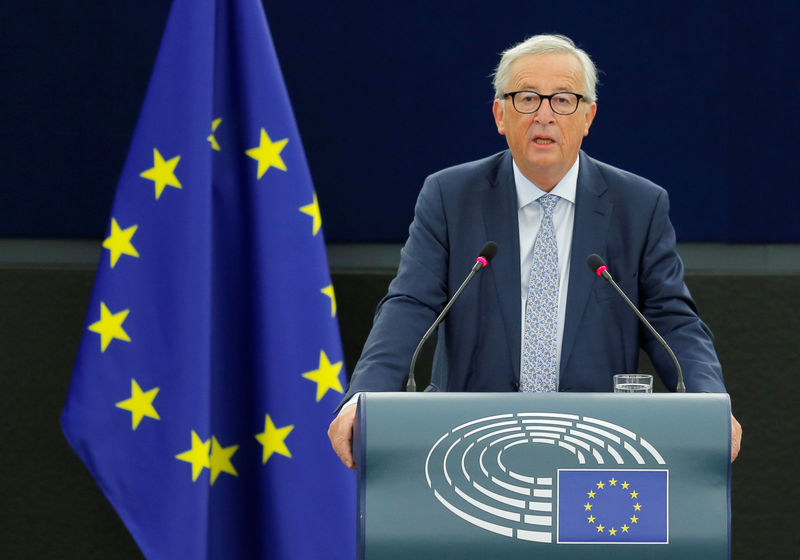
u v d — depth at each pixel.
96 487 12.33
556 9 12.28
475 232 8.20
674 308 7.93
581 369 7.92
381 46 12.40
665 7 12.27
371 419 6.08
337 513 10.38
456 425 6.07
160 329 10.27
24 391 12.37
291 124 10.65
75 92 12.46
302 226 10.55
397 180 12.42
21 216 12.45
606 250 8.11
